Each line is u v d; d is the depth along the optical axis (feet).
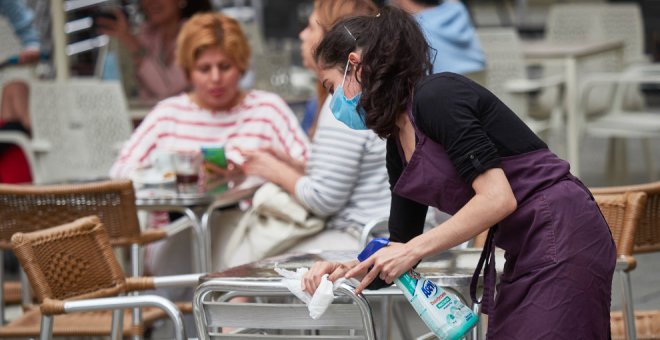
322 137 29.96
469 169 18.13
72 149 45.78
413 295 18.78
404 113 18.99
